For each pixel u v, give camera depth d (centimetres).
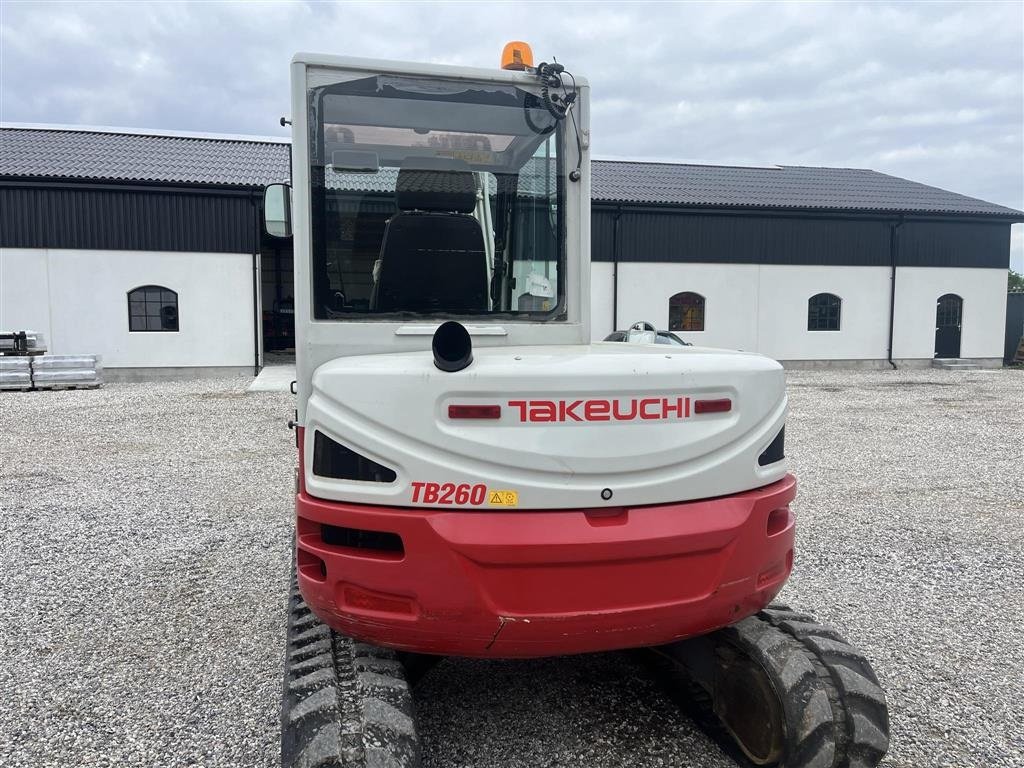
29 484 769
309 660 262
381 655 263
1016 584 496
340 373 243
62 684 356
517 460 237
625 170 2625
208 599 462
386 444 238
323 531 250
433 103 301
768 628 281
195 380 1864
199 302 1928
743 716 283
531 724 318
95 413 1274
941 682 361
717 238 2308
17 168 1842
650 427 248
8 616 437
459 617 236
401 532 235
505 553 232
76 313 1859
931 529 625
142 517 646
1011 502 718
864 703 255
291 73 286
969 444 1032
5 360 1586
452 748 301
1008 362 2677
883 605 459
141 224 1877
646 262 2269
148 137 2314
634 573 243
